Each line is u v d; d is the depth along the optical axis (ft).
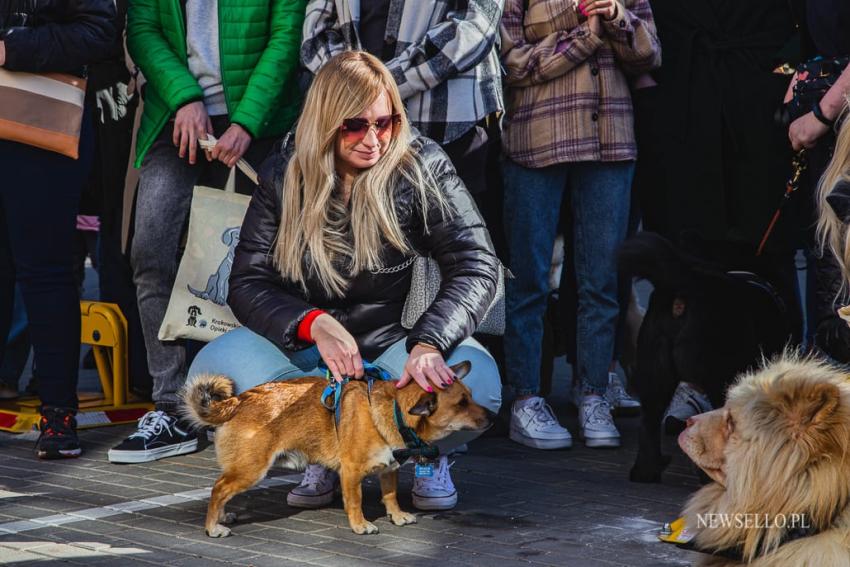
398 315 16.44
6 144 18.89
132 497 17.13
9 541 14.94
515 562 14.21
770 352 17.38
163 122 19.86
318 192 15.74
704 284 17.22
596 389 21.06
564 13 20.33
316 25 19.56
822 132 17.34
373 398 14.99
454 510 16.53
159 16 20.13
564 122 20.34
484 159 19.65
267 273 16.30
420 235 16.22
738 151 20.12
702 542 10.77
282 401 15.25
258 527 15.70
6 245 20.51
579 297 21.21
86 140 19.60
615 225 20.71
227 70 19.79
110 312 22.58
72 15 18.80
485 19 18.94
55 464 19.15
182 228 19.84
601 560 14.30
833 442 9.70
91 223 30.22
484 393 15.96
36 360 19.69
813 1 17.71
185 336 18.76
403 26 18.95
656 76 21.13
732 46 20.35
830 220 13.24
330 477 16.67
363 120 15.48
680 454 19.97
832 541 9.80
